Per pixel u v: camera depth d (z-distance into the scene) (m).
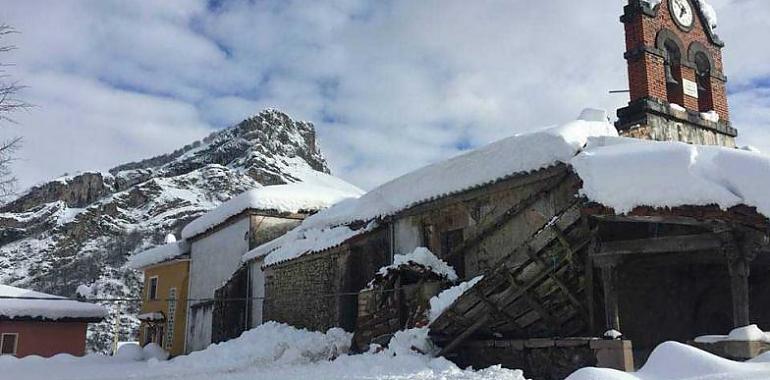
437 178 15.80
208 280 27.45
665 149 9.25
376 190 18.59
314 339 16.91
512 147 13.70
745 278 8.51
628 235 9.95
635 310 11.10
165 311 30.45
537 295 11.05
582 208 9.41
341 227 19.14
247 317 22.89
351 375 11.09
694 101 16.89
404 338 12.62
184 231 30.14
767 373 6.66
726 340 8.33
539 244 10.47
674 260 10.56
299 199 25.92
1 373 16.77
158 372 15.52
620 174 9.21
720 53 18.00
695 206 8.50
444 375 10.36
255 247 24.45
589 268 10.16
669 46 16.86
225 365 15.95
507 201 13.98
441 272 14.24
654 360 7.55
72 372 16.67
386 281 14.72
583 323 11.16
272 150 160.00
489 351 11.91
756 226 8.38
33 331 28.77
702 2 17.80
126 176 147.00
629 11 16.50
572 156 12.30
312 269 18.78
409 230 16.77
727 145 17.30
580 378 6.97
